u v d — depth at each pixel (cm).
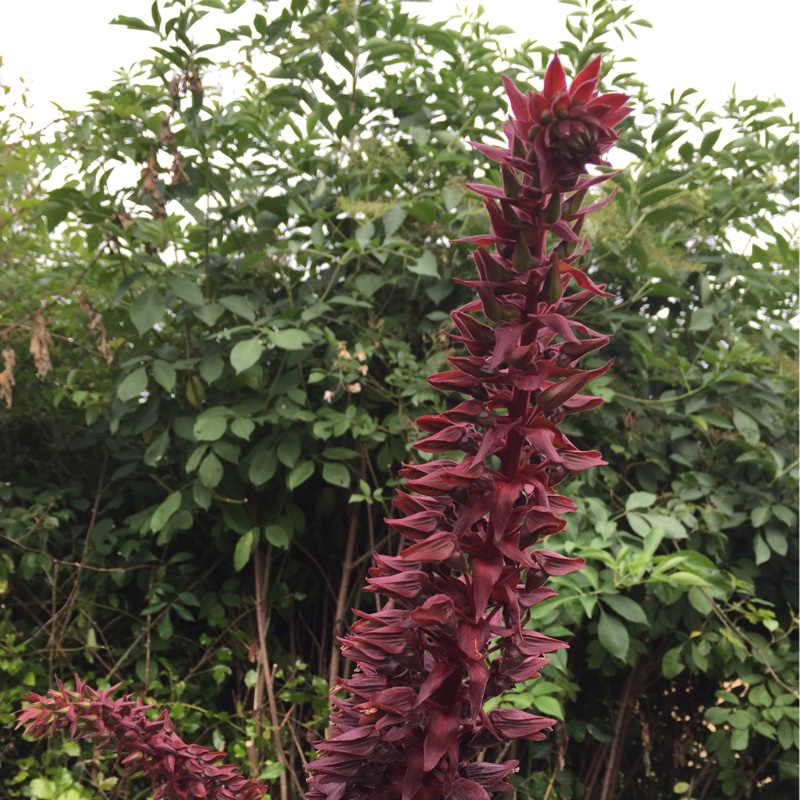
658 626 231
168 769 114
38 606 270
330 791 89
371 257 258
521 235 76
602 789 257
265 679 240
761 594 255
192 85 230
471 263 250
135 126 236
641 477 250
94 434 275
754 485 252
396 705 81
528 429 77
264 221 250
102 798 219
